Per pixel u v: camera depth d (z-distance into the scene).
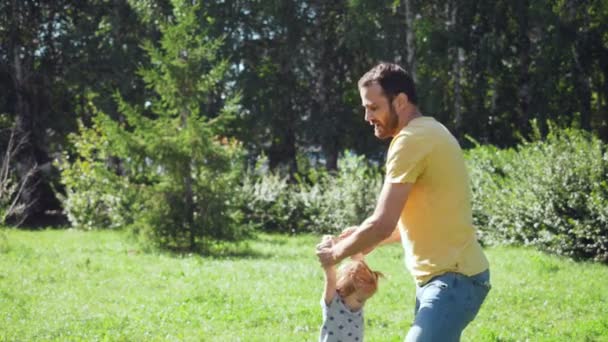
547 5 26.23
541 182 15.88
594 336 8.05
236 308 9.82
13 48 28.45
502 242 17.59
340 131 30.72
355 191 22.03
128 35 30.17
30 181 27.88
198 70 17.47
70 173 24.39
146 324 8.75
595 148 15.70
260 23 30.64
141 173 17.95
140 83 29.50
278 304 10.13
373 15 28.30
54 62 29.25
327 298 4.96
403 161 3.94
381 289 11.39
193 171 17.67
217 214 17.44
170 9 29.73
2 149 28.23
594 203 14.79
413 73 28.02
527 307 9.99
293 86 30.91
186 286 11.78
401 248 17.77
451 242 4.03
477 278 4.05
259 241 20.34
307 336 8.12
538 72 26.64
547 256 15.41
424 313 3.96
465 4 27.72
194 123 17.28
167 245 17.75
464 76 30.42
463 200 4.06
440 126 4.08
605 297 10.78
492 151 19.81
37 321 8.87
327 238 4.32
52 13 29.45
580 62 26.88
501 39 27.27
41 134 29.50
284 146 31.77
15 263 14.52
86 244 18.95
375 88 4.07
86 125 31.31
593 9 27.41
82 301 10.35
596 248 15.05
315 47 31.44
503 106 29.09
